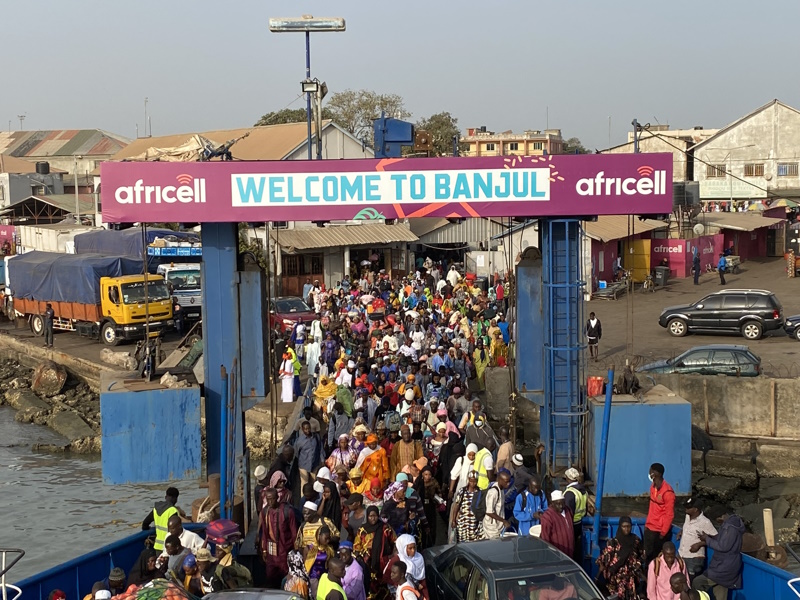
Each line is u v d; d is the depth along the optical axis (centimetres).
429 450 1659
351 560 1041
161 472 1552
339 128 4988
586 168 1518
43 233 5362
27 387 3481
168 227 4659
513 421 1728
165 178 1470
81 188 8956
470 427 1598
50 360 3578
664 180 1520
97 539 1964
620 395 1684
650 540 1223
